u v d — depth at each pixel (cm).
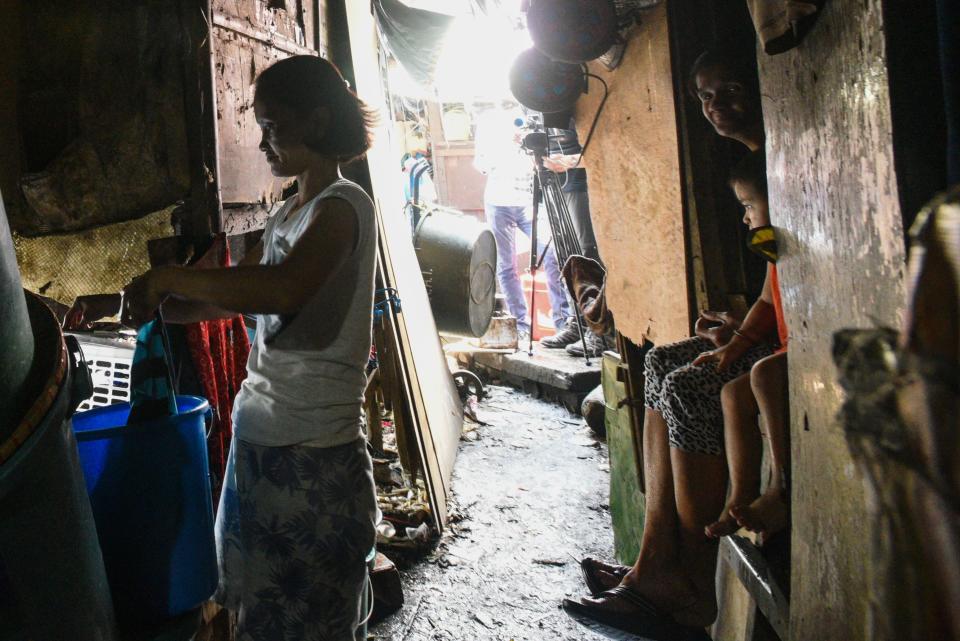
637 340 313
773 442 196
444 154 1136
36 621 145
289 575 172
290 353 169
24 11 259
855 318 125
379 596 322
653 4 257
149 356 187
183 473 186
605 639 303
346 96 177
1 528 138
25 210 262
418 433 396
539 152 484
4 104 259
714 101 217
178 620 190
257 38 311
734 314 232
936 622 52
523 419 595
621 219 317
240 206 289
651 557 228
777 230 162
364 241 170
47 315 160
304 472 169
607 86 314
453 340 746
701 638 227
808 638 153
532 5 263
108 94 257
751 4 149
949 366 50
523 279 849
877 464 56
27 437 136
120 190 258
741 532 233
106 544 181
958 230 51
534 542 389
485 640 304
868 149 116
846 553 134
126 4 255
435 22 741
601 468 490
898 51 108
